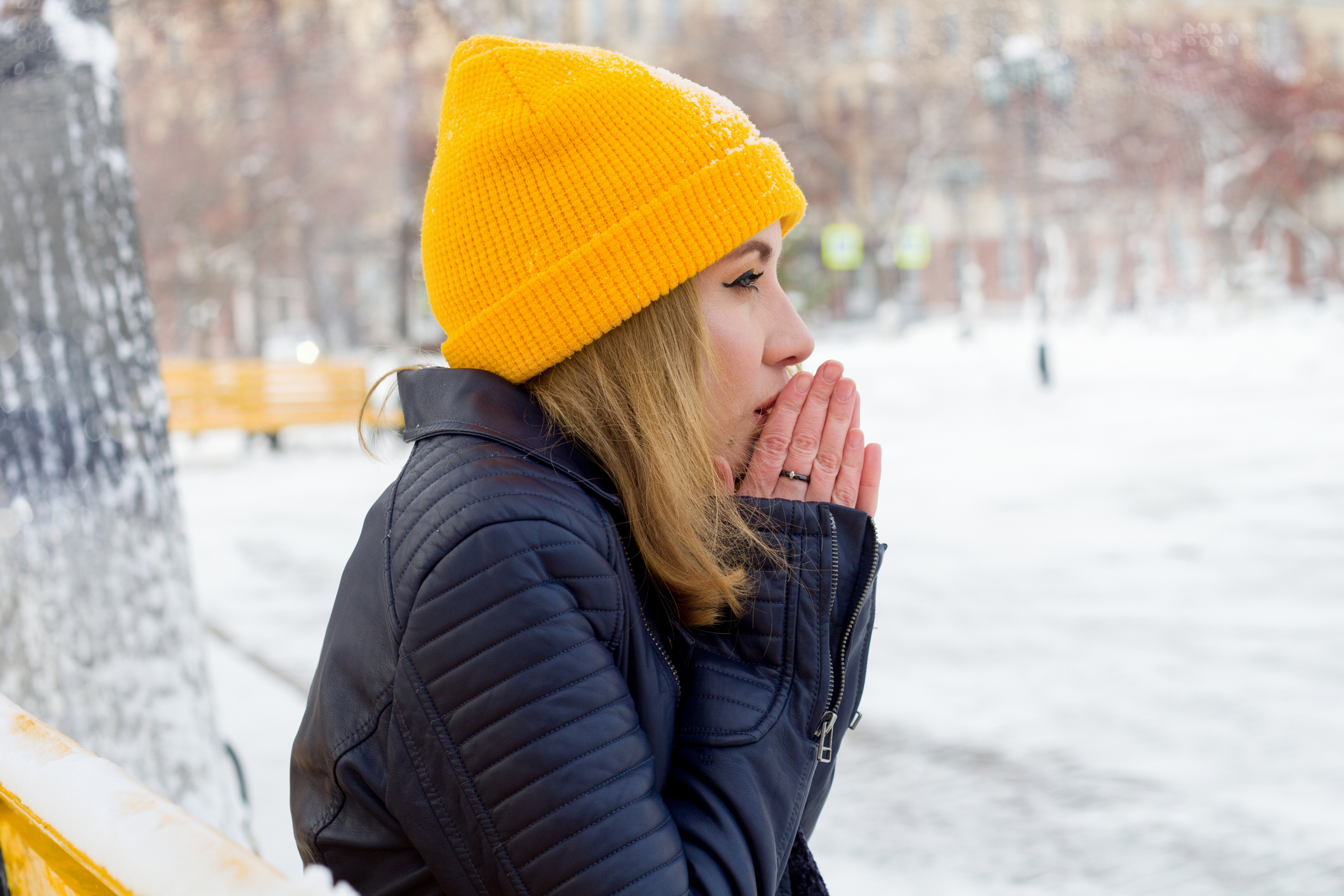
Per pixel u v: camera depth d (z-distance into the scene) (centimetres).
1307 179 4112
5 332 277
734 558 112
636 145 111
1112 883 331
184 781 293
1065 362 2364
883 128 4206
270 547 959
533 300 110
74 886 74
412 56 2342
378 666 99
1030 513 934
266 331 4388
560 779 92
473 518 97
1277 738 433
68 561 280
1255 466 1089
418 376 117
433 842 96
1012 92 3175
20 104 277
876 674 543
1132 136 3872
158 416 297
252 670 578
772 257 118
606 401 111
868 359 2572
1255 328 2655
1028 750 438
